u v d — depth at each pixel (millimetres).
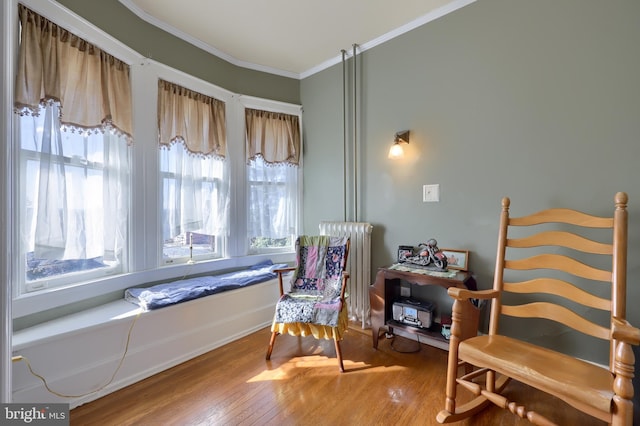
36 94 1505
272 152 2938
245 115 2814
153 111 2174
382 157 2479
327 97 2877
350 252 2520
